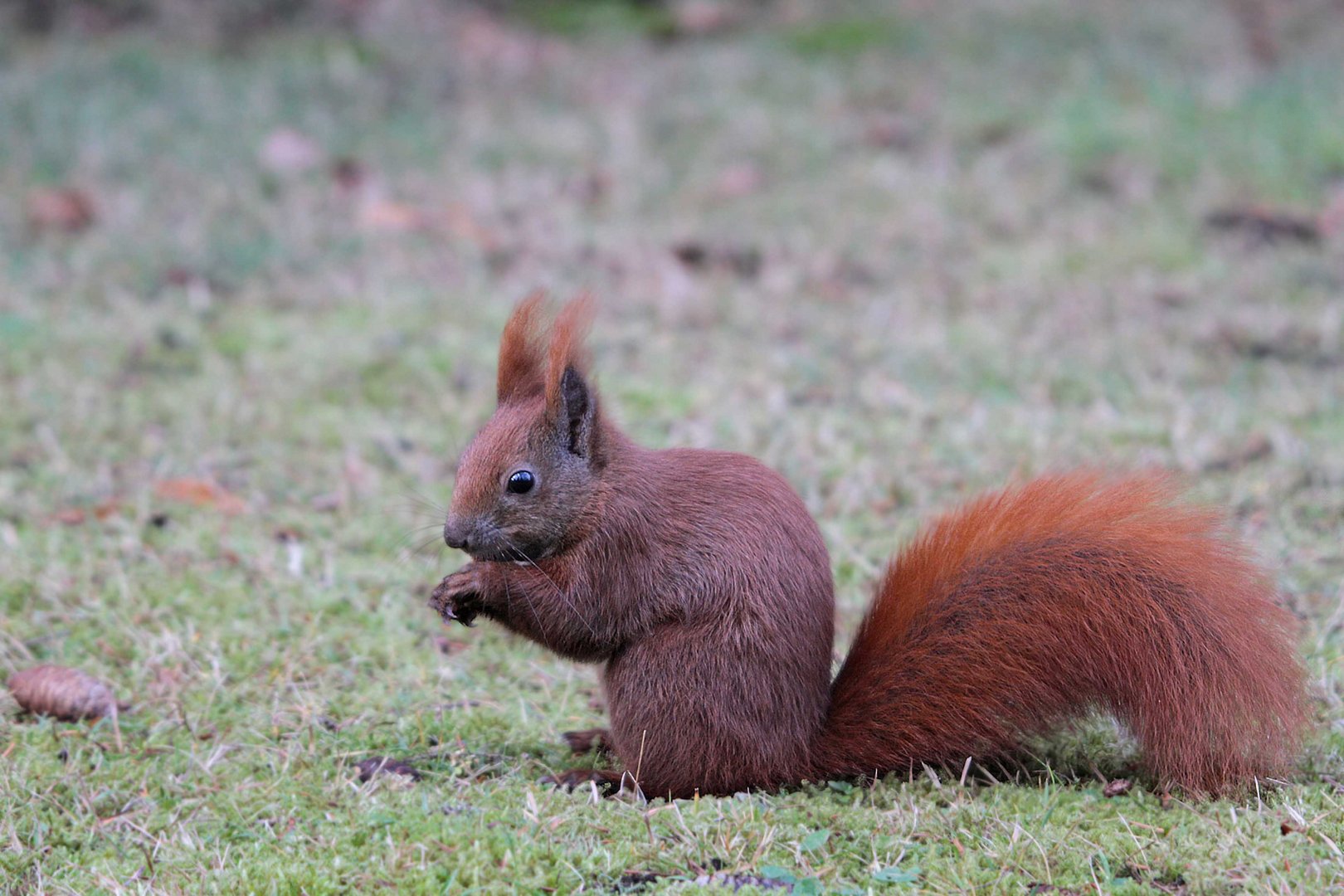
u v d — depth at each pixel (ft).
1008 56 75.97
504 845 20.58
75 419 40.42
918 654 22.45
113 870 20.44
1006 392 44.01
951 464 38.17
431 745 25.03
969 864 20.12
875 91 72.33
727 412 41.60
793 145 66.69
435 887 19.71
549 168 63.93
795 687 22.41
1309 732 23.57
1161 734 21.45
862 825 21.35
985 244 57.26
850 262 55.47
